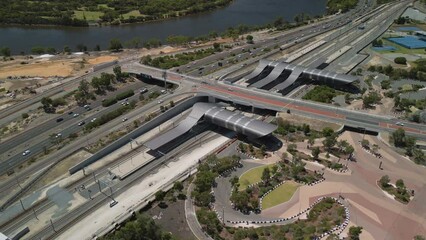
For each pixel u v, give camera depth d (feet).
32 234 505.66
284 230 485.97
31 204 557.74
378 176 591.78
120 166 632.38
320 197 549.13
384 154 644.27
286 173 596.29
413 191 558.56
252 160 633.20
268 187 565.53
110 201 558.56
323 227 488.44
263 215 517.96
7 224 522.47
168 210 533.14
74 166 621.72
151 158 651.25
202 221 506.48
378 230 492.54
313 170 603.26
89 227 511.81
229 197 552.00
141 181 598.34
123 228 469.16
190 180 590.55
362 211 522.88
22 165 652.07
